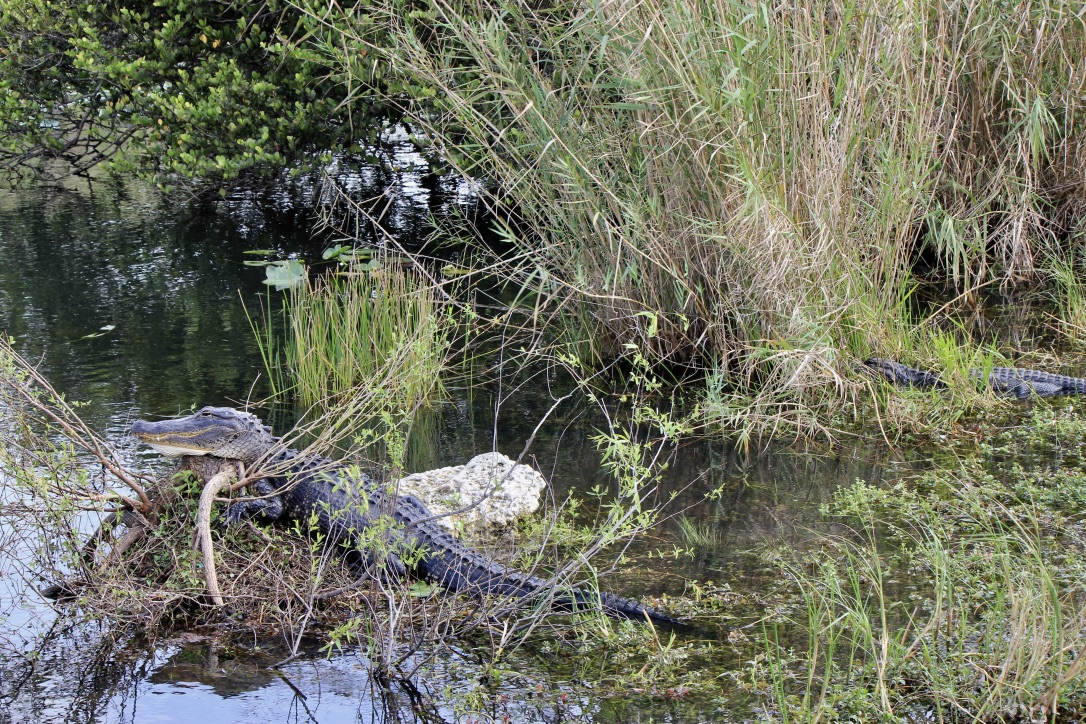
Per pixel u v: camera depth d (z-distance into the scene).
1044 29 8.76
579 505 5.47
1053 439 6.12
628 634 4.16
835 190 6.73
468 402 7.05
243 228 11.66
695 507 5.43
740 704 3.69
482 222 11.62
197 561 4.54
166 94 10.27
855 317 6.82
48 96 11.66
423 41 9.54
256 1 10.57
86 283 9.57
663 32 6.25
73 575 4.54
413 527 4.81
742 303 6.86
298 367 7.18
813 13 6.90
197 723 3.61
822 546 4.93
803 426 6.43
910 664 3.84
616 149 7.19
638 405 6.86
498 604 4.25
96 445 4.63
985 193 9.22
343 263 9.88
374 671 3.93
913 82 7.67
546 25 7.35
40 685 3.86
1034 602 3.74
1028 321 8.27
